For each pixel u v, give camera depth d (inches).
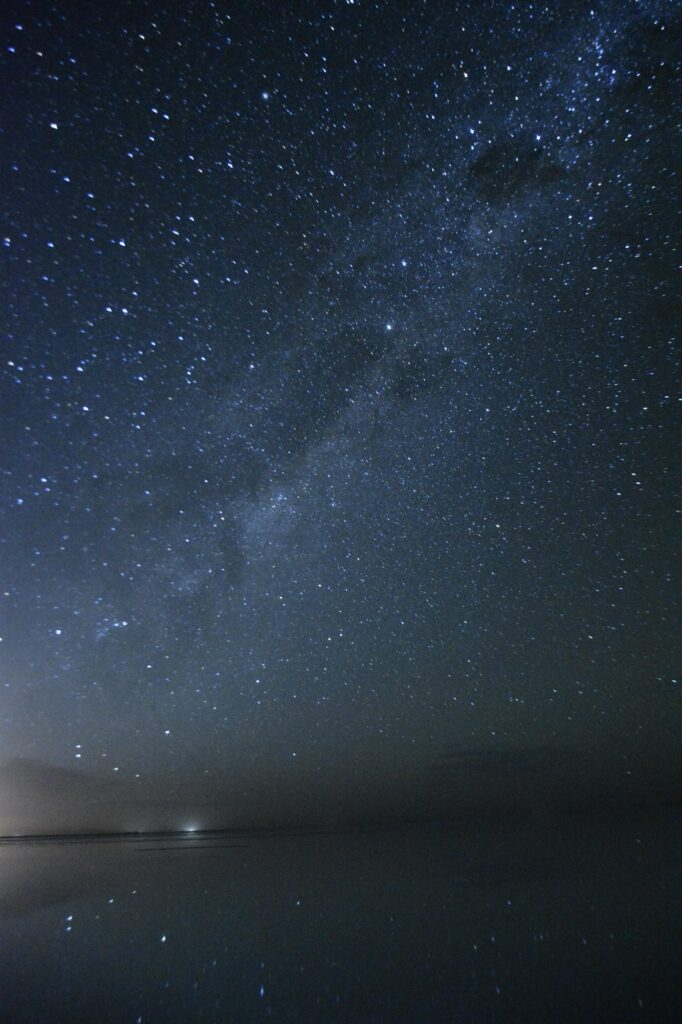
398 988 113.3
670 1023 93.5
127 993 115.0
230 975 124.8
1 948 149.3
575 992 107.6
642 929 148.4
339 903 198.1
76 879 263.7
